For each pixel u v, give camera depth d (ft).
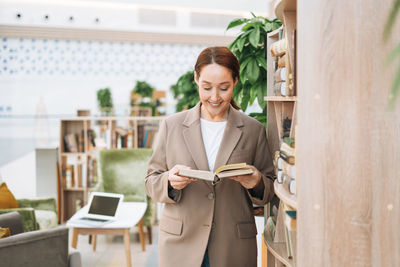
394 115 3.90
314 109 3.91
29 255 6.58
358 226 3.94
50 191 16.29
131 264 11.48
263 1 31.83
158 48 37.70
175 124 5.98
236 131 5.83
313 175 3.94
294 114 5.16
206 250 5.74
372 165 3.91
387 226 3.94
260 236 8.86
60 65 36.11
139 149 14.23
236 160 5.76
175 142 5.87
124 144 16.83
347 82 3.88
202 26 34.99
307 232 3.97
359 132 3.90
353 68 3.87
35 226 10.32
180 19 34.45
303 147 3.95
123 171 13.98
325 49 3.87
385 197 3.93
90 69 36.60
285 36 5.51
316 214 3.95
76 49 36.27
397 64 3.85
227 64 5.21
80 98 36.83
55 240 6.91
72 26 32.48
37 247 6.68
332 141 3.90
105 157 13.94
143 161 14.08
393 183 3.93
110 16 33.17
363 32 3.85
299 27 3.91
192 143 5.75
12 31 31.12
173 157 5.89
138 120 17.56
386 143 3.90
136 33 33.24
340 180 3.92
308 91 3.91
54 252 6.91
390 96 3.88
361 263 3.94
